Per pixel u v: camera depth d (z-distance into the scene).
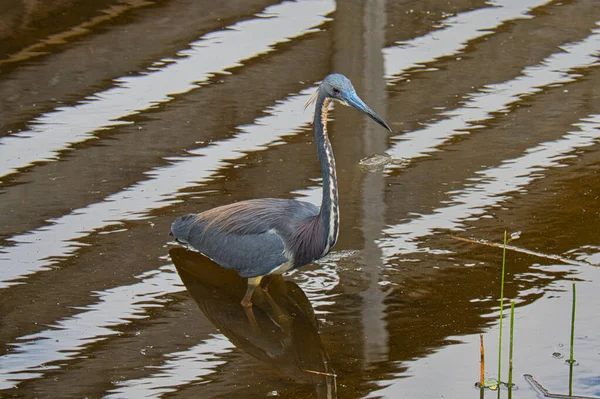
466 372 9.51
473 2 20.20
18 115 15.30
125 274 11.50
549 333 10.10
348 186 13.49
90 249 11.98
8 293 11.04
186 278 11.48
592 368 9.47
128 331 10.41
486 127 15.13
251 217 11.10
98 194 13.22
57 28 18.25
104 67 16.88
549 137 14.81
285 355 9.97
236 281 11.54
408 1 20.20
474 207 12.88
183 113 15.45
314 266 11.67
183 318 10.70
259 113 15.46
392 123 15.30
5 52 17.25
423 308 10.70
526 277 11.22
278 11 19.31
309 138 14.77
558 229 12.25
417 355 9.84
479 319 10.44
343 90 10.55
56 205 12.94
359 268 11.57
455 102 15.95
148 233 12.34
